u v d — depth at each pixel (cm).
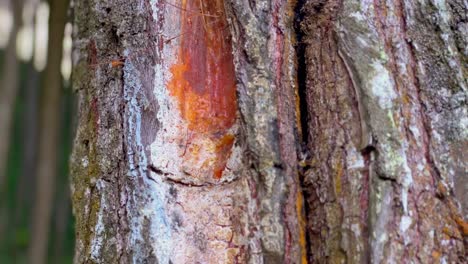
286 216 72
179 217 74
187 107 77
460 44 75
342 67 74
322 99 74
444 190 72
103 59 79
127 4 78
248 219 73
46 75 160
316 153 74
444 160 72
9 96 246
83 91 82
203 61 77
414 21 74
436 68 74
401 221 70
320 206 73
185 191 75
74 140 86
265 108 73
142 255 73
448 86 74
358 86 73
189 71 77
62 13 115
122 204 75
